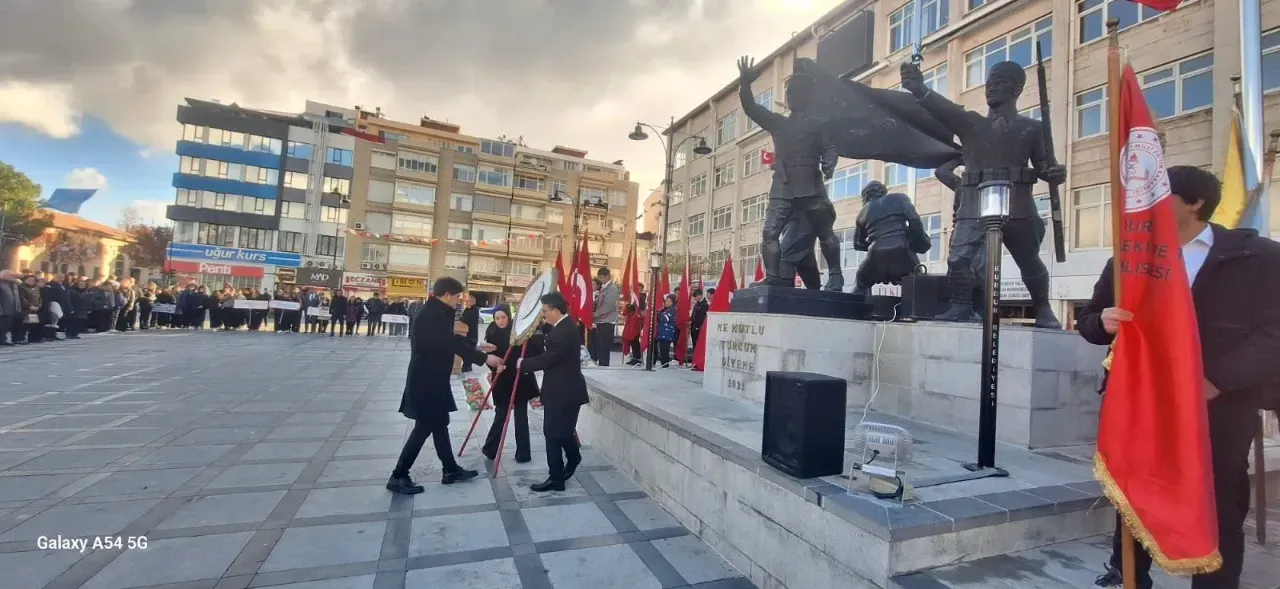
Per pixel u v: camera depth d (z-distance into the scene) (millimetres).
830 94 6805
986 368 3527
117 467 4793
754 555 3289
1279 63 12883
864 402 5891
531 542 3707
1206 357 2182
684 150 38781
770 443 3334
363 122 44844
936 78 20922
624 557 3549
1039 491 3119
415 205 43688
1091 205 16031
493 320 6426
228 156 40469
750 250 31203
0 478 4398
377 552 3453
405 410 4641
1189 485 1911
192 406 7430
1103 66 16000
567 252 48125
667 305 13781
